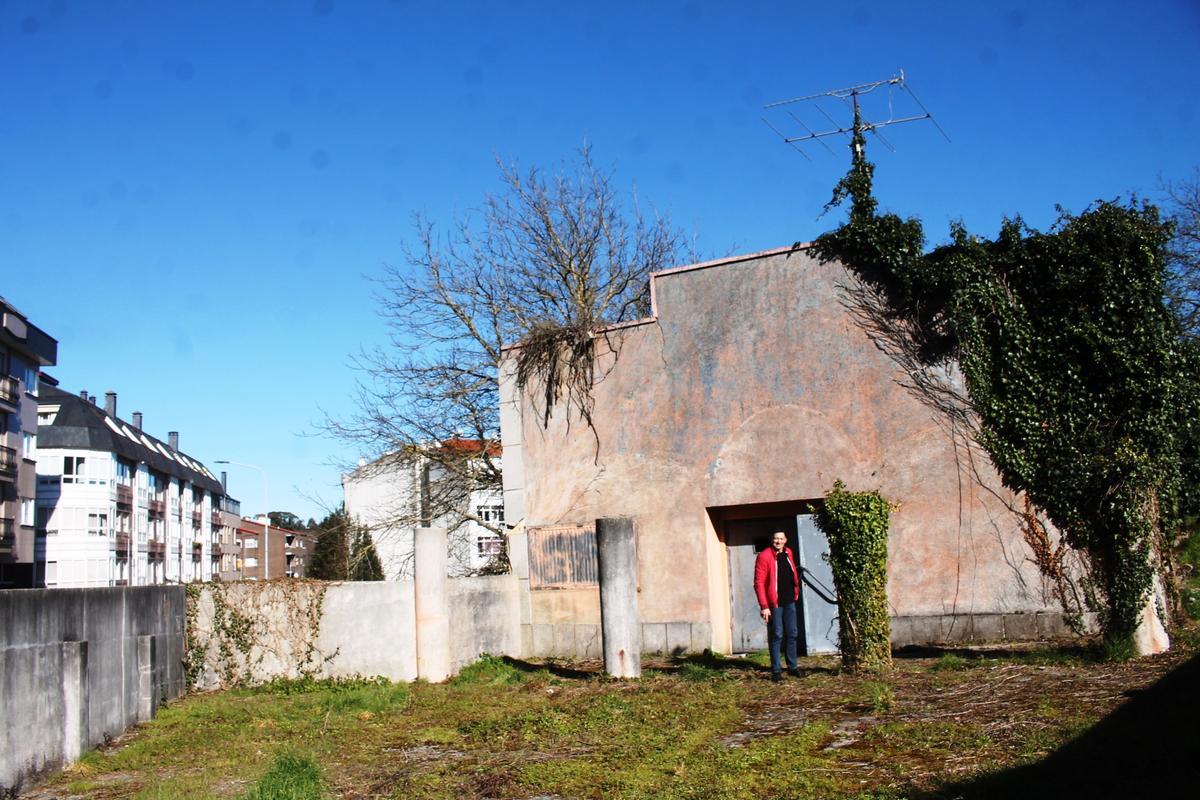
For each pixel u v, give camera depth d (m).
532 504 19.14
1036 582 14.86
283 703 14.46
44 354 48.28
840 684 12.66
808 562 17.17
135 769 10.64
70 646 11.12
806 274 17.12
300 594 16.73
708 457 17.66
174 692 15.54
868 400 16.41
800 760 8.74
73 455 59.06
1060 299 14.83
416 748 10.84
